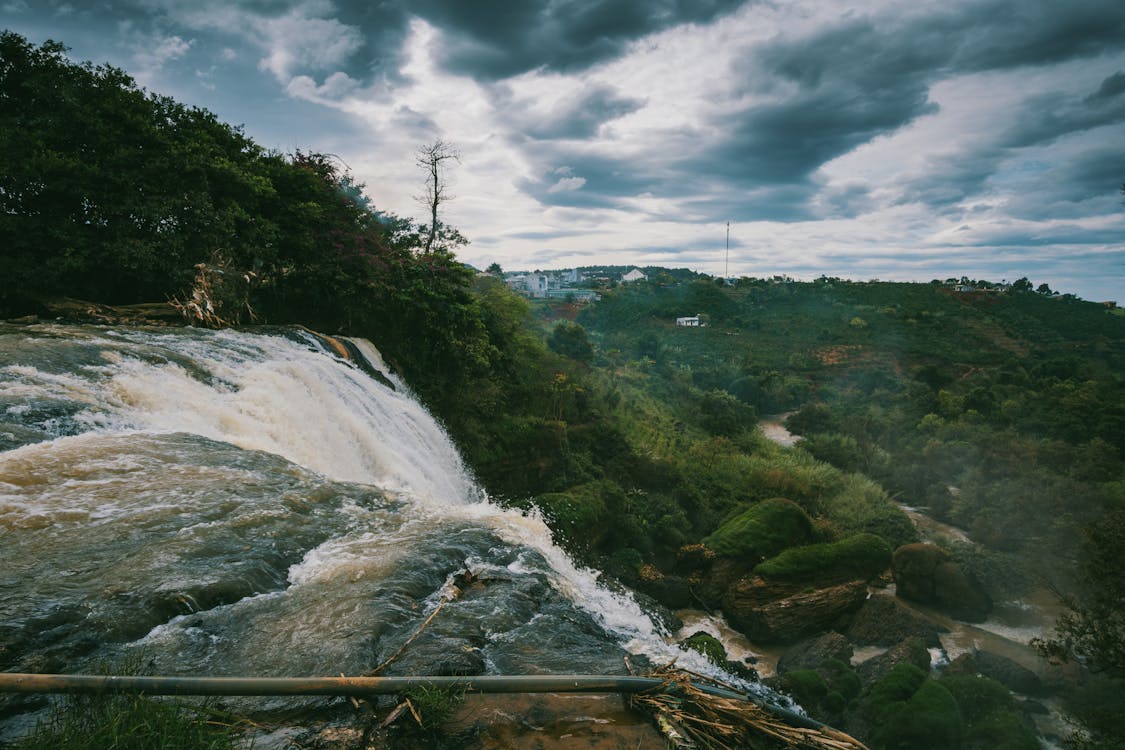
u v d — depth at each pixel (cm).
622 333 11931
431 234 3491
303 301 2383
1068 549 2889
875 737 1519
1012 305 15875
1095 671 1909
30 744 268
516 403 3109
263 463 791
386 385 2088
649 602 2366
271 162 2462
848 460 4853
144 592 440
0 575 449
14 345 1044
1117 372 10081
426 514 710
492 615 484
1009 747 1393
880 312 14625
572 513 2512
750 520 2811
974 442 4878
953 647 2231
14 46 1750
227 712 321
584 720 362
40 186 1658
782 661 2092
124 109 1855
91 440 756
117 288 1903
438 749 324
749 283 19262
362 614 446
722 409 5303
